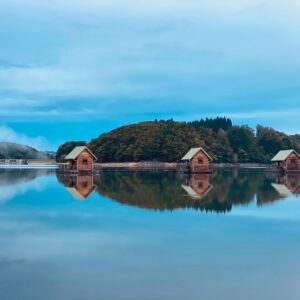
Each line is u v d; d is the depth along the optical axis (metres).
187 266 14.17
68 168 77.94
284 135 185.75
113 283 12.46
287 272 13.58
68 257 15.23
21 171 81.38
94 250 16.27
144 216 24.00
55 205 28.67
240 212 25.64
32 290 11.87
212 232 19.56
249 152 165.12
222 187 44.06
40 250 16.20
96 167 80.31
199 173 79.88
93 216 24.02
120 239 18.05
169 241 17.72
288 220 22.91
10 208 27.25
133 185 46.38
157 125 158.38
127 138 146.75
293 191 39.50
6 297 11.34
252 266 14.21
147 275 13.21
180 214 24.80
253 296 11.56
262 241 17.81
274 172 86.00
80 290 11.89
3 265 14.26
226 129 196.25
